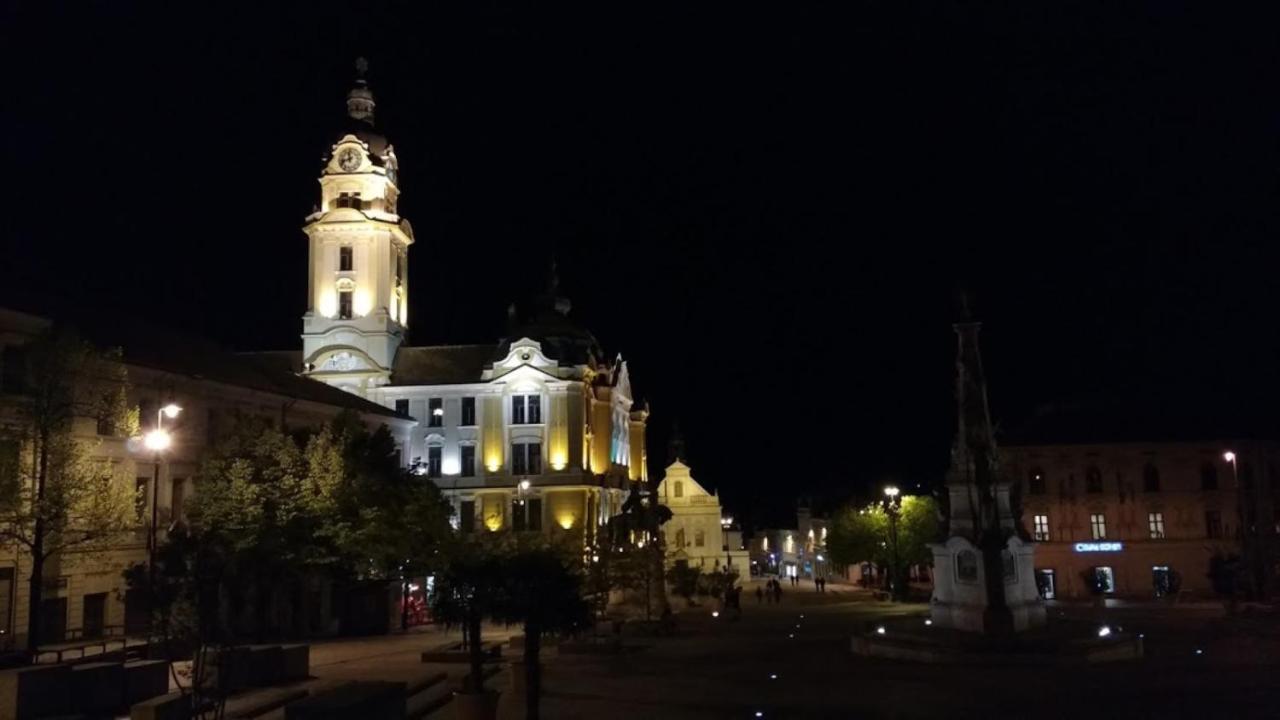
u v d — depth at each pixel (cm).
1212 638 4294
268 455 4959
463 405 8875
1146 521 7962
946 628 3919
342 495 5066
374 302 9131
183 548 2519
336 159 9300
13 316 4141
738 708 2625
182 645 2008
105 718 2255
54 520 3550
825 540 10269
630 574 5544
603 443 9419
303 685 2816
